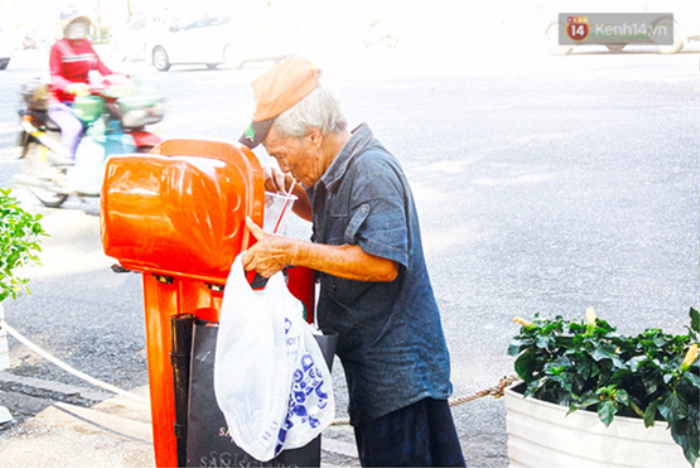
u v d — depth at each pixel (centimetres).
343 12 1845
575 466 206
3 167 917
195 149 202
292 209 250
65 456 314
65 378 403
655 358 212
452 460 214
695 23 1391
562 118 977
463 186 727
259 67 1695
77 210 729
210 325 192
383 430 209
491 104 1105
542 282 501
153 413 221
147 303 213
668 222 594
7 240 303
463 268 534
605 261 528
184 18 1694
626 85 1146
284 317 188
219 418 188
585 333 218
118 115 688
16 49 2700
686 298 462
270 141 203
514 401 216
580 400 202
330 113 198
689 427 191
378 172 194
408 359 205
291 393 188
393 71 1498
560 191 689
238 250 197
